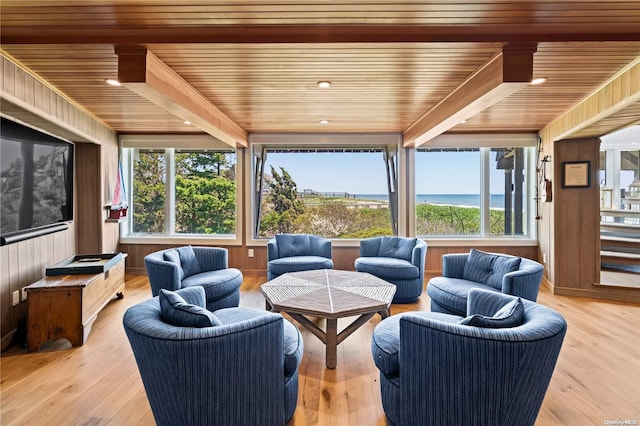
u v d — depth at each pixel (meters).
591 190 3.93
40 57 2.44
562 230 4.06
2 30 2.04
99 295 3.06
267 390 1.57
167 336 1.39
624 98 2.71
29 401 1.96
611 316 3.30
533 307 1.70
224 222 5.15
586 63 2.51
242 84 2.90
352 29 2.04
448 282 3.14
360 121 4.22
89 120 3.99
